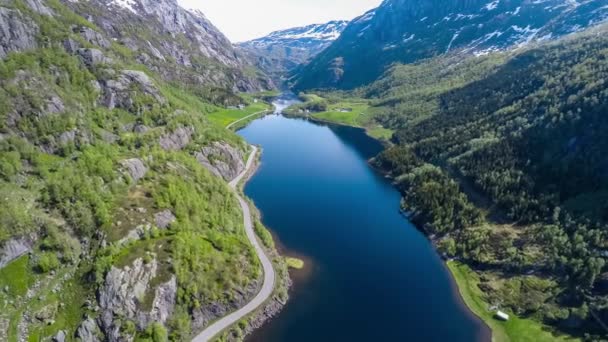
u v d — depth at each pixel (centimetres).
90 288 7556
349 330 8681
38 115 10275
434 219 13138
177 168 12269
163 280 8125
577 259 9725
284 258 11238
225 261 9544
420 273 10894
